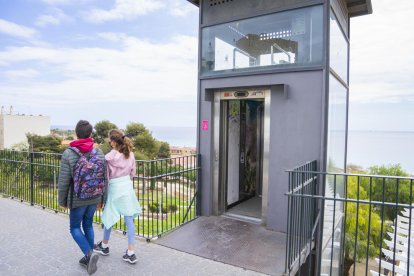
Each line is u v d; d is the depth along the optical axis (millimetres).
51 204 5852
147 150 28406
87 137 3252
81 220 3238
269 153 4758
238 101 6145
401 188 14945
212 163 5402
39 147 33344
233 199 6051
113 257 3670
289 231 3547
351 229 11781
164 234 4477
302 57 4480
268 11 4754
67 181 3057
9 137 49875
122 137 3514
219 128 5418
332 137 4922
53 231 4496
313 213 4219
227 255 3754
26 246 3936
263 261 3592
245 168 6527
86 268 3273
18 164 6559
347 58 6859
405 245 5137
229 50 5141
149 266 3451
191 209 5414
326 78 4277
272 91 4754
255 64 4887
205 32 5426
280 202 4633
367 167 25297
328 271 5285
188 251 3865
